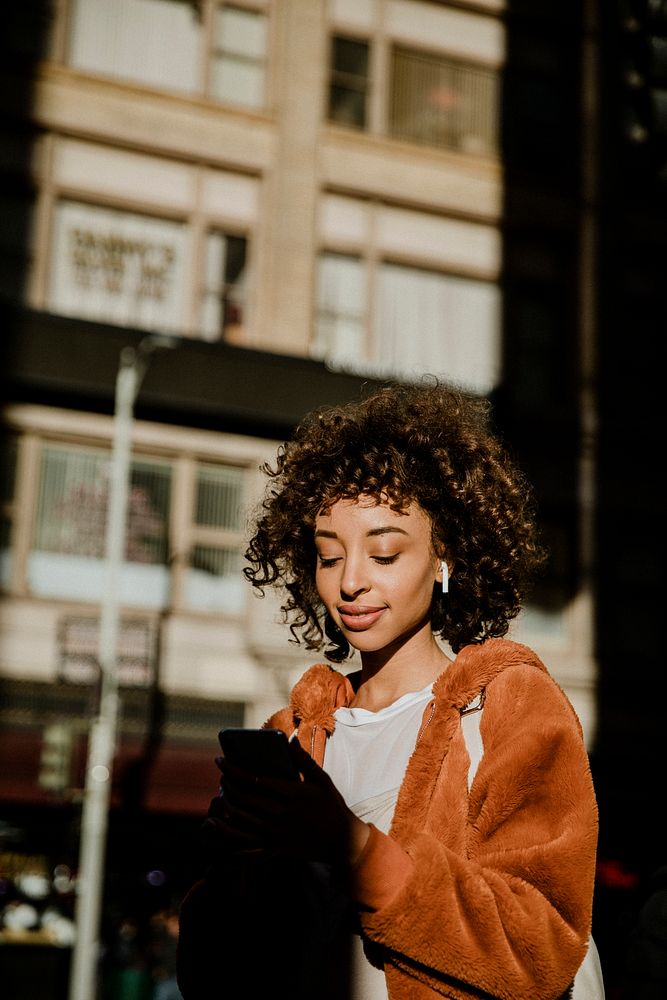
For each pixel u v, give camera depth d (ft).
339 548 6.71
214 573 62.13
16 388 60.49
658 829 64.69
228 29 67.46
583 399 68.95
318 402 63.93
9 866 58.59
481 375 68.18
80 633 59.57
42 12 64.34
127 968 50.16
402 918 5.32
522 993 5.27
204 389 62.44
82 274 62.90
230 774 5.49
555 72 72.74
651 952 8.36
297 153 67.05
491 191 70.18
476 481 7.06
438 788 5.98
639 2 17.52
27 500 60.13
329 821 5.34
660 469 69.36
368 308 67.10
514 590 7.24
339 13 69.87
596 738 64.95
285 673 61.57
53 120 63.41
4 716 58.13
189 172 65.31
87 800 51.19
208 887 6.53
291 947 6.30
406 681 6.81
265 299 65.21
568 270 70.85
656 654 67.15
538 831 5.72
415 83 70.49
